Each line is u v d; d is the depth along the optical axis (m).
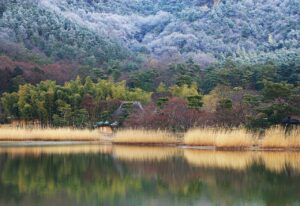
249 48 136.12
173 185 15.26
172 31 158.38
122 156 24.89
